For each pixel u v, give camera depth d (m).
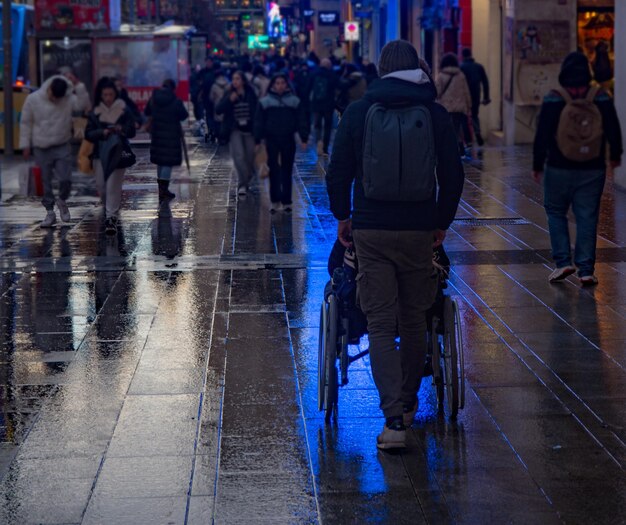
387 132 6.49
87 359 8.98
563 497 5.99
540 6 28.72
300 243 14.82
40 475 6.40
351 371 8.56
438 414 7.48
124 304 11.10
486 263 13.01
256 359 8.91
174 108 19.75
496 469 6.42
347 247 7.19
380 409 7.38
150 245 14.86
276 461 6.59
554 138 11.55
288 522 5.69
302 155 28.67
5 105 29.56
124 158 15.95
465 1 32.94
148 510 5.87
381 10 68.25
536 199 18.50
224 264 13.29
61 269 13.12
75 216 17.88
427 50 47.81
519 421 7.29
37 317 10.59
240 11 182.50
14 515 5.83
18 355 9.16
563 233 11.80
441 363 8.20
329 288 7.53
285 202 17.97
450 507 5.86
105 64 39.12
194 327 10.05
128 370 8.63
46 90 16.44
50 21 38.75
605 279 11.91
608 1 29.02
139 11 81.19
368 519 5.72
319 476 6.34
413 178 6.52
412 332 6.97
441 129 6.65
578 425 7.18
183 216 17.66
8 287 12.08
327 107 28.95
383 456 6.66
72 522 5.73
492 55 32.31
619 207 17.08
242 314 10.55
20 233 16.09
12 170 25.75
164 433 7.12
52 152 16.70
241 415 7.48
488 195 19.11
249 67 43.72
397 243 6.64
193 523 5.69
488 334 9.60
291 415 7.47
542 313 10.38
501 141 30.23
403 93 6.54
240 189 20.11
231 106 19.67
